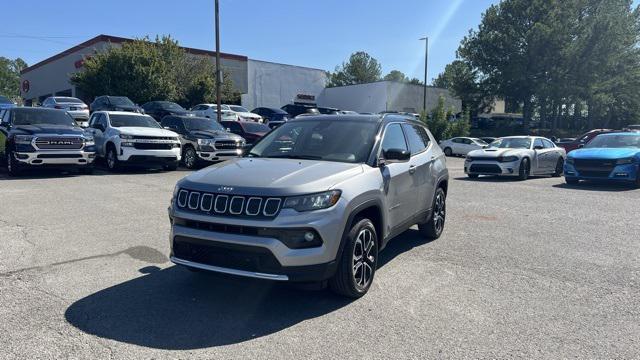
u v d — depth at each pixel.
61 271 5.43
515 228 8.07
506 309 4.58
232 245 4.18
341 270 4.55
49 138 13.15
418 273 5.64
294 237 4.16
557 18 49.28
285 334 4.00
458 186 13.84
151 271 5.50
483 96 56.09
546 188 13.51
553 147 17.91
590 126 61.22
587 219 8.86
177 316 4.32
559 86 48.78
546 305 4.69
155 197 10.23
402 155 5.32
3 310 4.34
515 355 3.68
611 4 53.00
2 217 8.00
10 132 13.51
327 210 4.33
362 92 53.00
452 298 4.85
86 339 3.83
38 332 3.92
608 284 5.30
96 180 12.95
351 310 4.52
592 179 13.83
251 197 4.23
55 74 49.12
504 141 17.55
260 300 4.73
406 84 53.38
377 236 5.22
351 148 5.42
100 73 35.06
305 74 53.97
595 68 48.38
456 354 3.68
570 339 3.96
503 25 51.47
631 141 14.86
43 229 7.24
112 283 5.10
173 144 15.55
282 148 5.71
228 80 43.41
